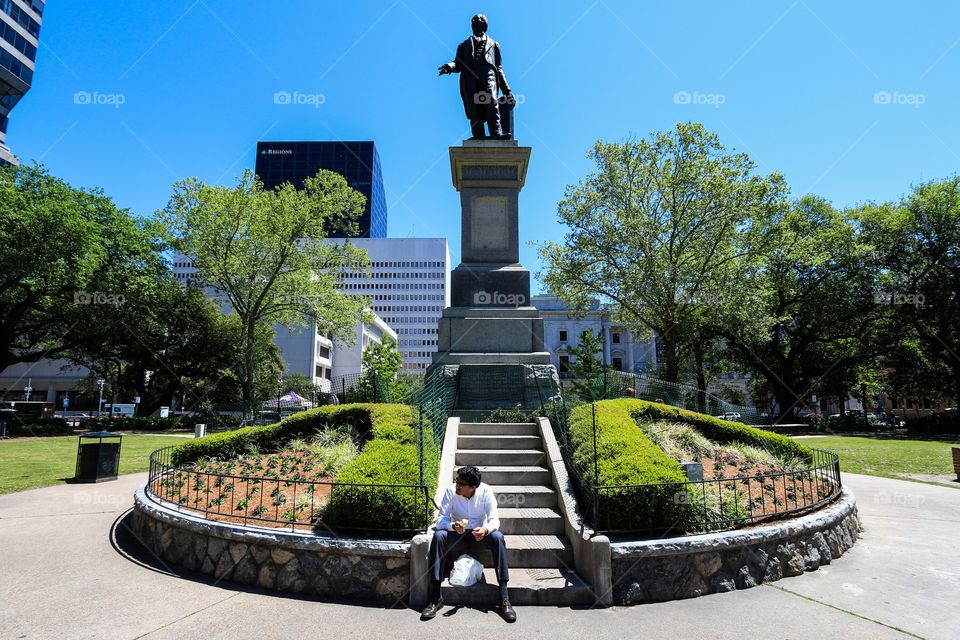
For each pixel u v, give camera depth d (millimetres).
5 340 32938
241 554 5969
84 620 4820
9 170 32594
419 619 4957
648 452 7055
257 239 35125
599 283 33500
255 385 46031
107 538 7656
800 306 40000
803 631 4652
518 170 13375
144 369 45781
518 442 8914
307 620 4895
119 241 34062
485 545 5676
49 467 15156
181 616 4945
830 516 6957
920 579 6047
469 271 12805
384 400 12781
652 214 31562
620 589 5441
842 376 44219
